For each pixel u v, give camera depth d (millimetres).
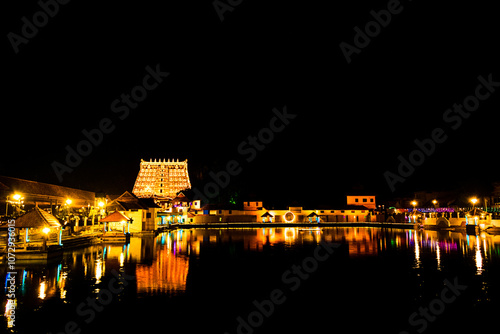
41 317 17641
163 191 133250
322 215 104938
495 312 18578
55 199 54688
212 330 16500
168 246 44812
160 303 20016
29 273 26672
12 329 16172
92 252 37969
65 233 45656
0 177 48156
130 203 62375
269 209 106000
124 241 47031
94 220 56281
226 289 23078
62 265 29891
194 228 87875
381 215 99875
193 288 23156
